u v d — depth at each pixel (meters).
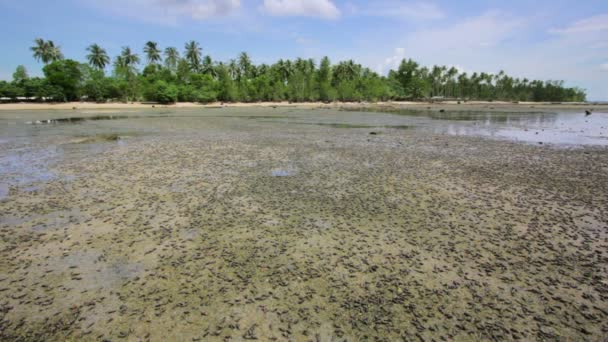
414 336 4.30
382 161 15.10
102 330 4.38
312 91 106.31
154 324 4.50
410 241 7.01
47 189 10.52
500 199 9.77
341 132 26.91
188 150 17.81
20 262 6.08
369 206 9.11
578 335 4.35
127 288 5.30
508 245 6.85
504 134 26.14
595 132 28.00
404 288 5.34
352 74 122.88
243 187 10.82
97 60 91.81
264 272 5.79
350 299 5.05
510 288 5.37
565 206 9.18
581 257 6.36
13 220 8.00
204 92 90.12
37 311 4.75
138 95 87.81
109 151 17.38
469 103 122.81
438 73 144.12
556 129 30.53
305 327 4.45
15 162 14.50
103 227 7.62
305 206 9.08
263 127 31.08
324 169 13.43
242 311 4.76
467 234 7.36
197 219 8.12
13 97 73.75
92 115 47.28
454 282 5.52
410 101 130.25
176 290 5.25
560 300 5.06
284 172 12.90
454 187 10.96
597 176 12.52
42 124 32.81
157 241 6.93
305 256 6.35
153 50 100.12
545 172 13.15
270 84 104.44
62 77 74.38
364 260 6.21
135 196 9.88
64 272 5.75
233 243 6.87
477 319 4.63
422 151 17.88
